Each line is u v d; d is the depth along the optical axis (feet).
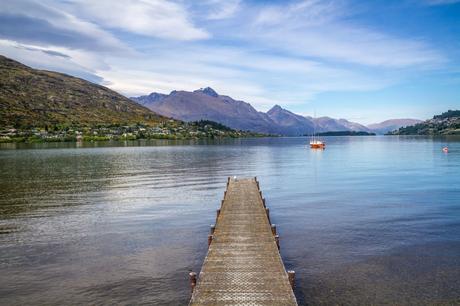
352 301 71.05
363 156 467.11
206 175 272.31
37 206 158.51
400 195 175.94
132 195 185.06
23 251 99.71
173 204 162.30
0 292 75.72
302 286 77.36
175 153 542.98
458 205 150.71
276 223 126.93
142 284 78.59
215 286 67.05
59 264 90.12
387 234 111.75
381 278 80.79
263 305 60.70
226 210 124.26
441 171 275.39
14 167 327.67
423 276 81.61
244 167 333.42
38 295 74.18
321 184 219.41
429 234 111.04
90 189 204.23
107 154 511.81
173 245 103.96
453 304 69.72
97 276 82.84
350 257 93.09
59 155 489.26
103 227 123.54
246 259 79.10
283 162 388.57
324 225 123.13
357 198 170.30
